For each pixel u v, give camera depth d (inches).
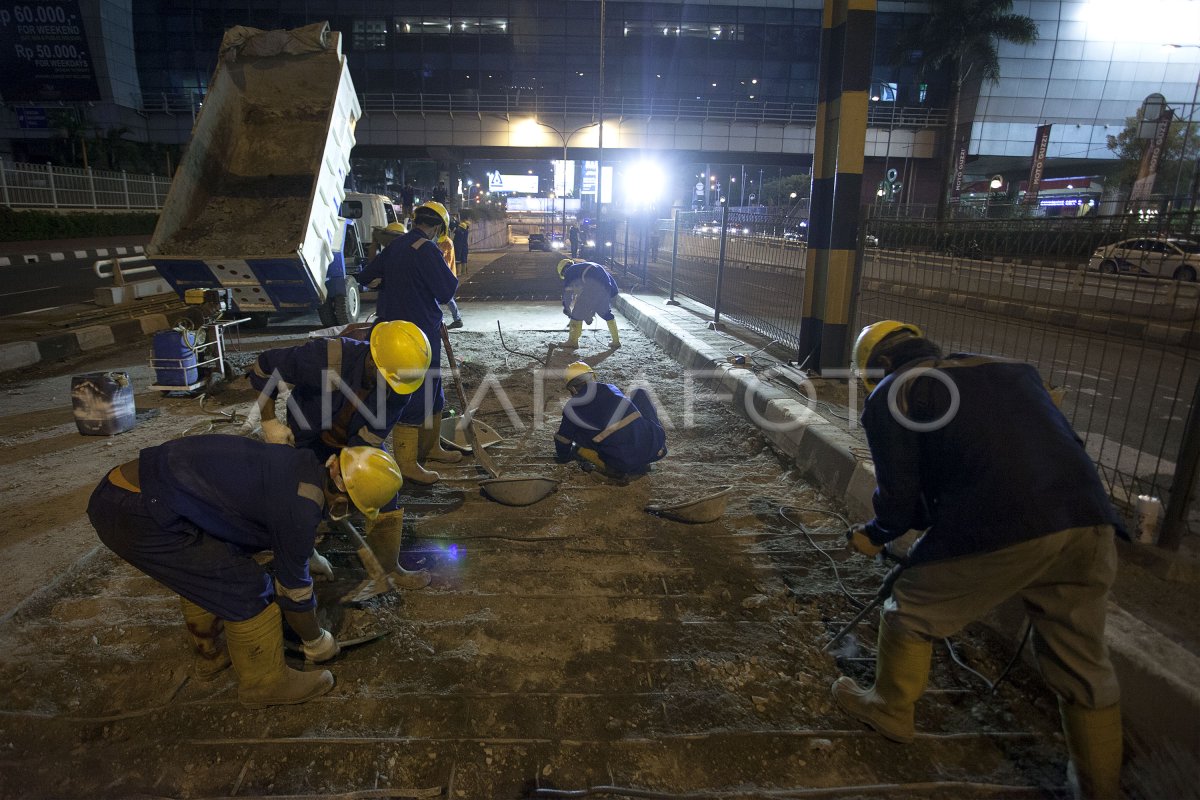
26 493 170.4
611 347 383.9
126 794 86.2
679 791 87.7
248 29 335.6
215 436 97.0
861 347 96.5
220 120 339.9
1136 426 228.7
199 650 104.7
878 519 94.6
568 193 3703.3
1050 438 80.1
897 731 94.5
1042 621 82.5
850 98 242.4
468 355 355.3
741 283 451.2
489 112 1758.1
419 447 189.9
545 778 89.3
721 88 1846.7
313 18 1790.1
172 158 1676.9
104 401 212.4
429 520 163.5
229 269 315.9
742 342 342.0
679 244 618.8
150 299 488.7
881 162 1915.6
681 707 102.3
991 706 103.7
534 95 1828.2
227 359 317.4
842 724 99.3
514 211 3353.8
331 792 86.7
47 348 329.4
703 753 93.8
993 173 2193.7
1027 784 89.3
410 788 87.4
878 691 96.0
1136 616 103.0
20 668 107.7
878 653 95.3
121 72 1763.0
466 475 191.2
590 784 88.6
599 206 864.3
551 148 1806.1
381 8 1775.3
